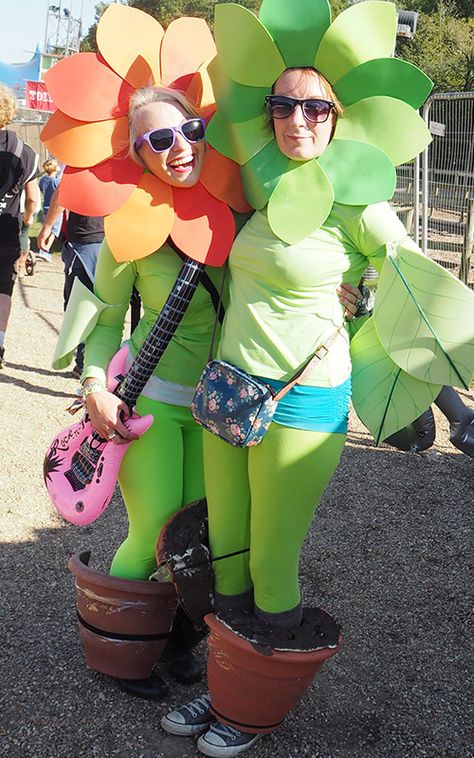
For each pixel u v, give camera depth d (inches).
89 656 100.2
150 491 95.4
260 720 88.9
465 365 82.0
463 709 102.8
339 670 109.7
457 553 146.3
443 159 396.2
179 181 88.0
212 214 89.2
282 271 80.5
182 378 94.7
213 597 91.0
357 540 149.8
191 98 92.2
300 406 81.4
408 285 81.7
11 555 137.5
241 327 83.1
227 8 80.8
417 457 189.2
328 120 80.6
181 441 97.0
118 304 96.4
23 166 215.6
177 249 91.1
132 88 91.8
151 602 94.3
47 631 114.8
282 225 80.6
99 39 91.1
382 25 79.9
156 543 94.7
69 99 90.0
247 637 85.4
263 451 82.8
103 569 134.3
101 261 95.2
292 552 86.5
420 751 94.5
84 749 91.8
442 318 81.2
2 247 221.9
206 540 92.0
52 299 362.0
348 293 85.4
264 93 82.7
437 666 112.2
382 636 119.2
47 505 157.8
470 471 182.2
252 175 83.8
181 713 94.1
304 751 93.0
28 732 94.3
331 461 84.0
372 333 88.6
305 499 84.2
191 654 105.3
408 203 425.7
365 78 81.0
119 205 89.7
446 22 1224.8
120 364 96.3
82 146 90.3
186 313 92.5
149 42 94.0
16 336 289.1
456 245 467.8
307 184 81.4
